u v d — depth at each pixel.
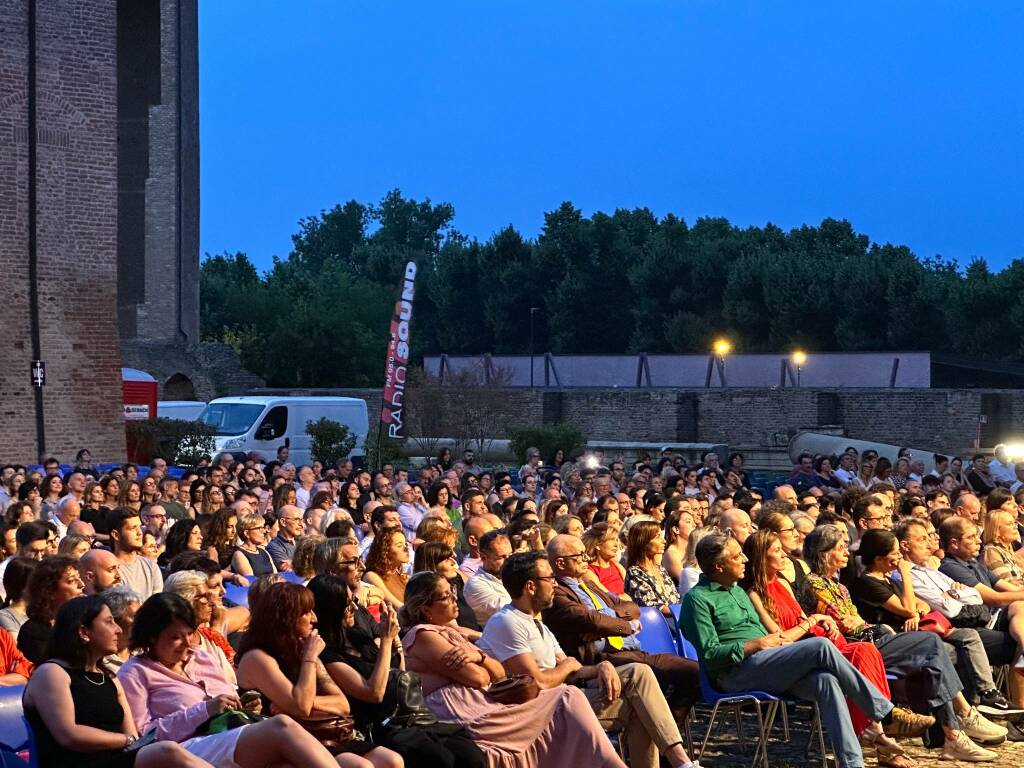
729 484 21.81
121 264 37.78
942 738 9.29
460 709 7.34
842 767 8.09
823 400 49.81
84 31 27.83
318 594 7.17
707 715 10.75
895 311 64.88
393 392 33.72
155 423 32.91
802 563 10.72
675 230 88.19
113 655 7.43
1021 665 10.28
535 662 7.71
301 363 64.50
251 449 33.81
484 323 79.50
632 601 9.73
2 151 26.77
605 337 76.19
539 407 52.75
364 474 20.09
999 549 11.48
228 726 6.40
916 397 48.56
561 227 82.38
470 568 11.22
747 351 69.69
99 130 28.06
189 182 50.06
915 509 13.38
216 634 7.90
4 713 6.82
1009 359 63.78
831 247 85.56
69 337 27.67
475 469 28.69
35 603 7.53
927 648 9.28
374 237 124.38
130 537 10.83
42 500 16.92
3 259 26.78
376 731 7.06
